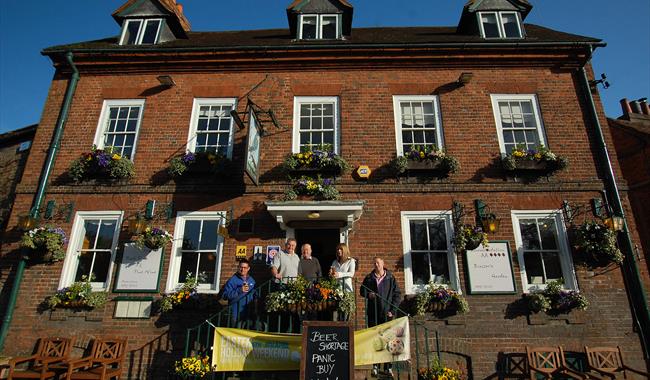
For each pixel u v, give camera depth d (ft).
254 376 21.09
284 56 33.40
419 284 27.04
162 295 26.78
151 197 29.48
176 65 33.81
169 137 31.45
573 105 31.86
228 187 29.45
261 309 25.53
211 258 28.14
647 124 44.11
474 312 25.91
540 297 25.41
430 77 32.99
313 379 18.13
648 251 37.45
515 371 24.77
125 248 27.96
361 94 32.48
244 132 31.32
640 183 38.99
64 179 30.27
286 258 24.47
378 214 28.55
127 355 25.46
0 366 22.99
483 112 31.63
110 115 32.86
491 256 27.17
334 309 22.07
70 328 26.20
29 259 27.84
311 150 29.91
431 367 21.68
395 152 30.45
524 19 37.81
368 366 20.85
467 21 38.37
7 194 32.94
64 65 34.19
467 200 28.78
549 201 28.66
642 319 25.76
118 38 38.22
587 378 21.56
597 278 26.78
